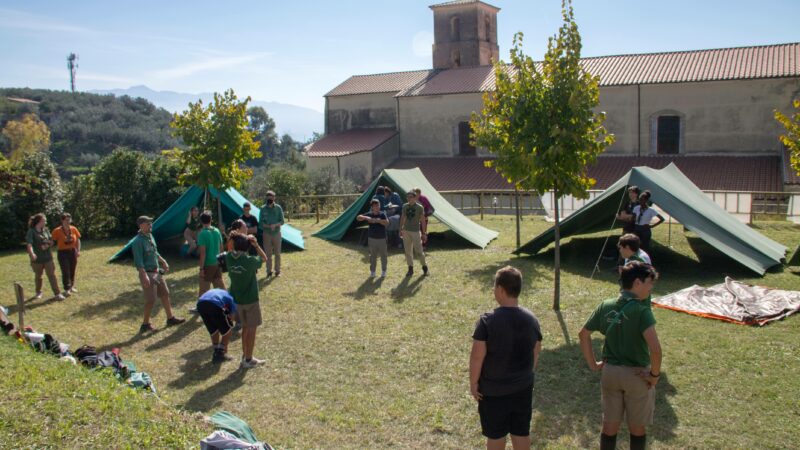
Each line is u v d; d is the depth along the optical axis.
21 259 15.60
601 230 14.48
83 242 18.17
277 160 100.69
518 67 10.02
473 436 6.03
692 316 9.36
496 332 4.65
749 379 7.03
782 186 25.44
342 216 17.69
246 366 7.84
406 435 6.06
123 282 12.66
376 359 8.09
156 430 5.38
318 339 8.90
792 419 6.10
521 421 4.79
